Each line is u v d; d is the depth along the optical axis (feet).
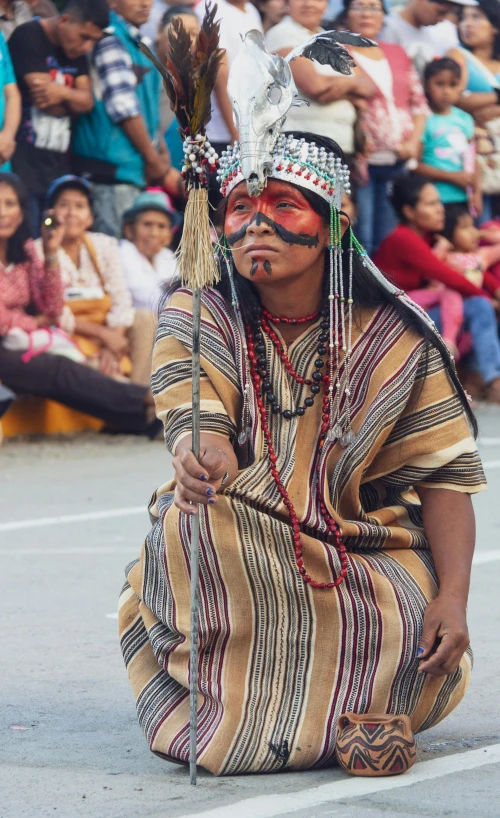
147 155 84.43
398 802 25.16
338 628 27.45
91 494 66.90
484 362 97.81
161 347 28.84
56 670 36.63
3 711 32.83
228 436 28.12
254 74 27.53
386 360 28.66
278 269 27.91
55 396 81.92
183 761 27.37
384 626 27.50
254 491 27.66
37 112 79.87
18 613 43.09
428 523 29.63
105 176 83.35
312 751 27.02
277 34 82.84
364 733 26.84
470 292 95.91
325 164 28.19
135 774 27.58
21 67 79.10
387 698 27.53
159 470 74.59
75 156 83.66
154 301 75.00
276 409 28.50
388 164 92.48
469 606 43.75
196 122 26.71
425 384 29.09
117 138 82.74
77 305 82.28
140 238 84.23
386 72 90.84
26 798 26.03
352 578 27.58
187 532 27.55
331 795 25.62
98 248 82.99
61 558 51.85
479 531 57.16
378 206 93.86
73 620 42.27
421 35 97.76
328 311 28.86
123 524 58.95
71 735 30.83
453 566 28.78
